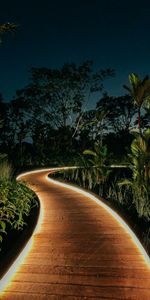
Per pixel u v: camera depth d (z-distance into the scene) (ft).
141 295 14.51
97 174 56.65
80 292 14.87
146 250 18.80
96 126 151.02
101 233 24.38
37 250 20.81
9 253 18.20
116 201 36.78
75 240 22.74
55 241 22.62
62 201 39.19
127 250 20.43
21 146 121.39
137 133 40.09
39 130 122.72
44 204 37.40
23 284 15.85
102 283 15.70
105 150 63.36
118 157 112.27
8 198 27.63
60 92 147.54
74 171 72.74
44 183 61.87
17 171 78.18
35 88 143.84
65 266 17.93
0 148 110.22
